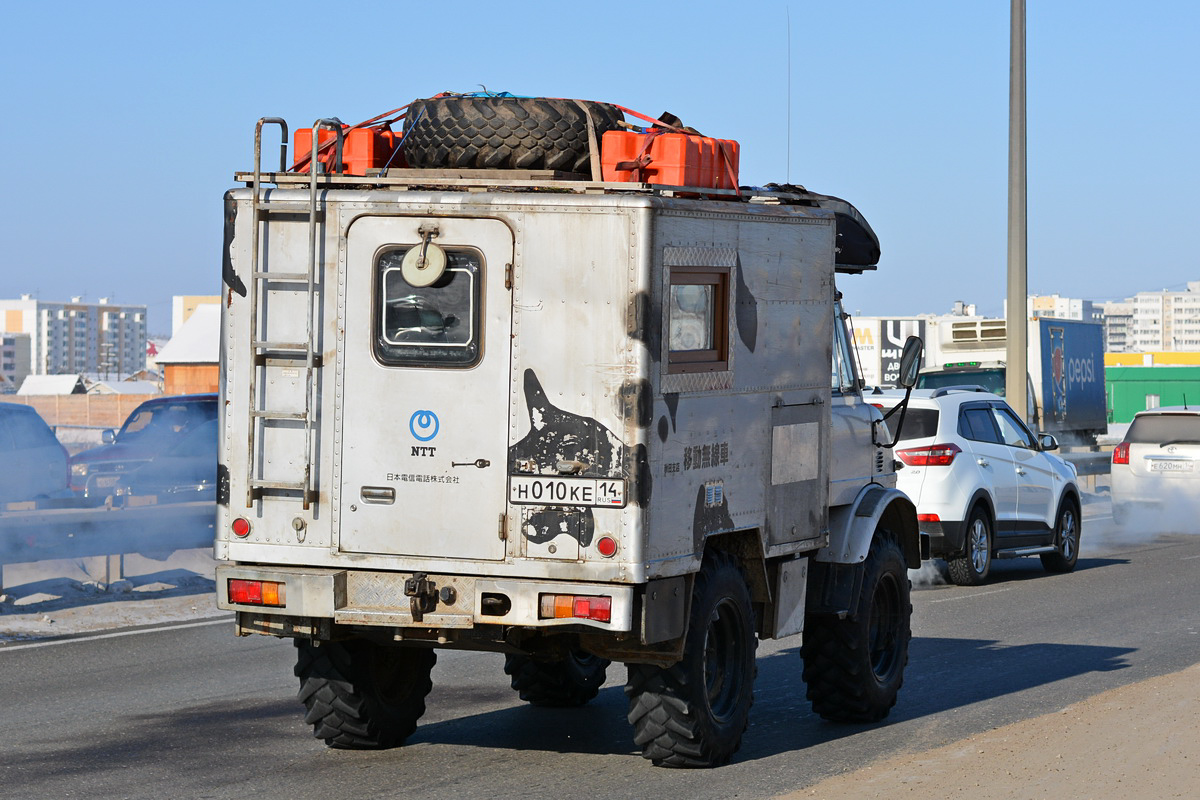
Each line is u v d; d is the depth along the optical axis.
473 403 13.80
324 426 14.13
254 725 17.14
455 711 18.11
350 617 13.99
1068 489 34.19
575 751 15.86
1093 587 30.81
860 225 18.34
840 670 17.05
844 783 13.74
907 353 18.47
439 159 14.73
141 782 14.44
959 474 30.34
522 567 13.72
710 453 14.45
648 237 13.45
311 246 14.07
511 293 13.72
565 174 14.53
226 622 25.12
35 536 26.69
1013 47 40.50
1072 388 72.00
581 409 13.55
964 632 24.56
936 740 16.41
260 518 14.33
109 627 24.55
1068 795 12.98
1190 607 27.55
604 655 14.27
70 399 117.44
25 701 18.50
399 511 13.98
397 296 13.95
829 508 17.06
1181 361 126.75
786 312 15.84
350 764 15.21
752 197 16.12
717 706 15.16
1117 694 17.83
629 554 13.44
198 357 115.44
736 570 15.18
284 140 14.90
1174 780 13.38
